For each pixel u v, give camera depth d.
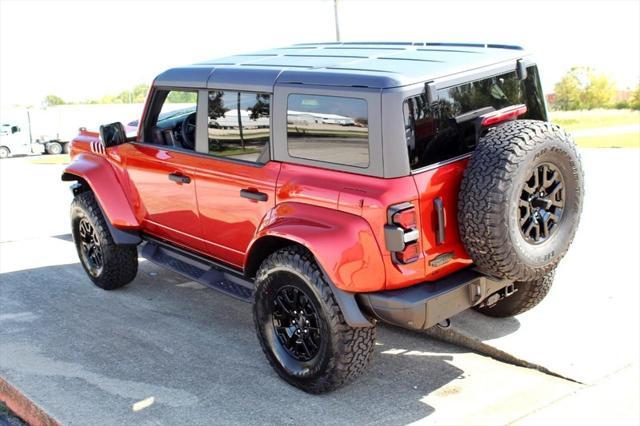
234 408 4.18
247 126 4.55
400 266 3.76
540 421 3.89
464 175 3.74
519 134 3.72
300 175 4.20
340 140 3.94
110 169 5.96
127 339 5.29
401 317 3.81
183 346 5.13
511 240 3.69
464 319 5.18
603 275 6.00
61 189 13.66
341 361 4.04
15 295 6.43
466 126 4.02
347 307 3.91
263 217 4.50
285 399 4.28
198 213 5.10
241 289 4.94
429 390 4.33
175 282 6.59
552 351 4.64
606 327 4.95
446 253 3.91
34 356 5.02
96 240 6.20
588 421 3.86
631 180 10.75
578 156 3.94
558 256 3.97
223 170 4.75
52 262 7.53
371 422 3.98
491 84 4.18
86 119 33.50
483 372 4.54
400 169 3.71
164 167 5.31
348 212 3.87
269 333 4.41
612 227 7.66
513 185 3.62
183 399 4.32
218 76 4.78
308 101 4.10
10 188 14.41
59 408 4.22
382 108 3.72
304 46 5.68
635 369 4.37
